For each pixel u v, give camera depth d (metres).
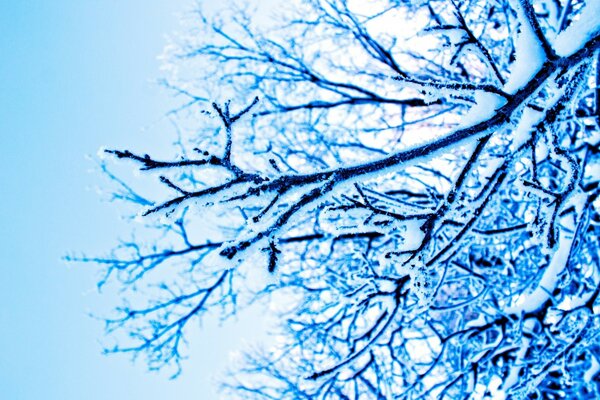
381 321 3.23
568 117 3.34
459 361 4.93
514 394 3.85
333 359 5.66
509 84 2.00
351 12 6.50
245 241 1.65
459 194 2.14
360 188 2.26
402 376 5.12
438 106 6.64
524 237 5.30
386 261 2.24
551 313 3.89
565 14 4.03
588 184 4.17
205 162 1.75
